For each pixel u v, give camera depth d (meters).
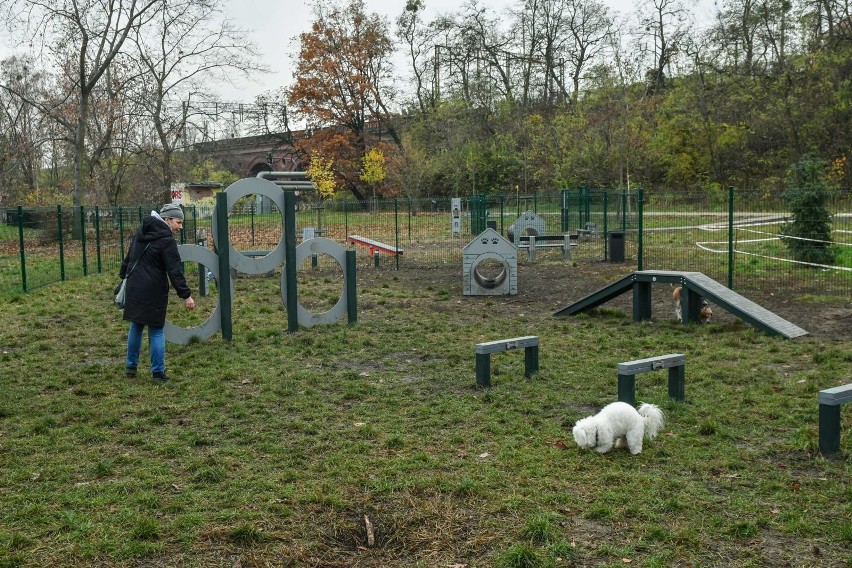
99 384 7.86
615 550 4.05
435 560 4.01
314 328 11.18
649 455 5.54
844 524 4.32
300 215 33.75
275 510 4.61
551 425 6.33
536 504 4.66
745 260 19.30
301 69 53.25
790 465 5.36
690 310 11.21
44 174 50.12
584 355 9.15
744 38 48.50
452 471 5.27
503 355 9.18
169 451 5.72
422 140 53.28
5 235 25.53
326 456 5.63
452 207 29.75
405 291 15.68
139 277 8.01
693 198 24.88
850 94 40.03
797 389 7.31
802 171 17.98
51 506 4.67
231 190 10.33
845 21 42.97
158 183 41.59
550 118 52.03
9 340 10.36
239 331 11.02
